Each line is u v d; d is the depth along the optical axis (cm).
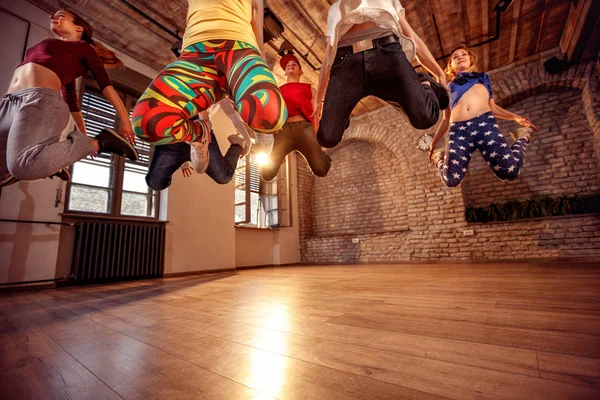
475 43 423
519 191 463
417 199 519
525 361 63
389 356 70
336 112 136
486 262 420
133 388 59
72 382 63
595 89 401
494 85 477
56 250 296
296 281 266
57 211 301
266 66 96
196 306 154
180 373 66
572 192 428
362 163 643
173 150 150
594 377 54
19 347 89
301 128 217
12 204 273
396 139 565
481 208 470
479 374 58
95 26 358
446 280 222
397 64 121
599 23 329
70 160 123
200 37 103
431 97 131
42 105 123
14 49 293
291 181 655
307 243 640
